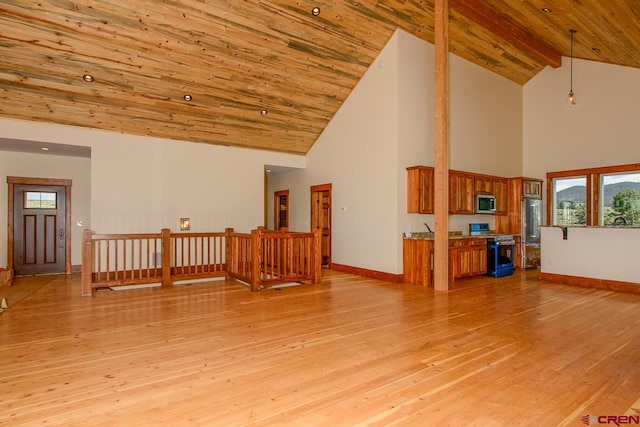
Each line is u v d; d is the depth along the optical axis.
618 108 7.16
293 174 8.99
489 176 7.45
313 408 2.09
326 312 4.21
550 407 2.11
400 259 6.16
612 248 5.57
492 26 6.18
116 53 4.89
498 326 3.68
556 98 8.10
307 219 8.50
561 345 3.13
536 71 8.33
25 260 7.07
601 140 7.39
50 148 6.38
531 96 8.57
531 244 7.84
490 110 7.91
